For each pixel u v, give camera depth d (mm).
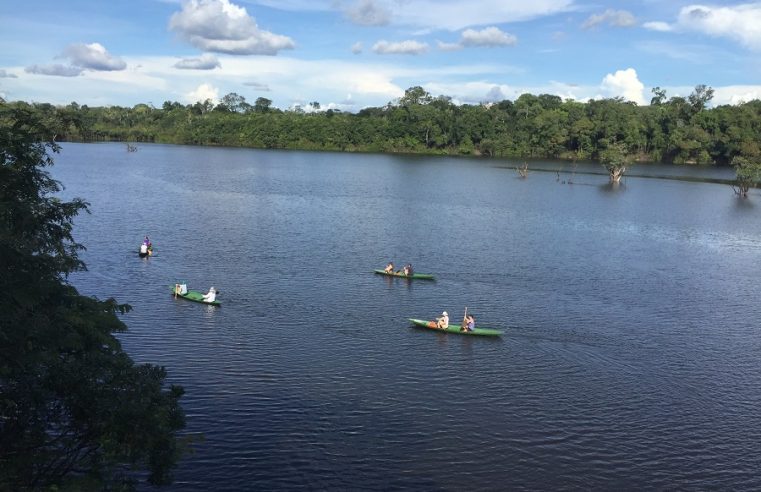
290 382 37625
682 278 67312
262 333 45219
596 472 30094
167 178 149375
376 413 34438
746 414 36156
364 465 29797
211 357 40625
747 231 101312
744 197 148250
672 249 83938
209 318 47750
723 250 84750
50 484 18875
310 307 51469
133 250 68938
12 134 21250
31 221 19750
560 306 54781
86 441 20406
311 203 114875
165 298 52156
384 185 153000
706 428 34469
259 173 171500
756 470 30766
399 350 43281
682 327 50562
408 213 107250
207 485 27922
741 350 45906
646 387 39094
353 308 51781
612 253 79312
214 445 30781
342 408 34812
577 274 66875
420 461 30297
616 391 38344
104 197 111438
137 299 51656
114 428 19250
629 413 35750
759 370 42375
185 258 66188
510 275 65062
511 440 32375
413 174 185375
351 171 188375
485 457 30844
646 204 131500
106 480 21234
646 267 72062
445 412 34875
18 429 19234
